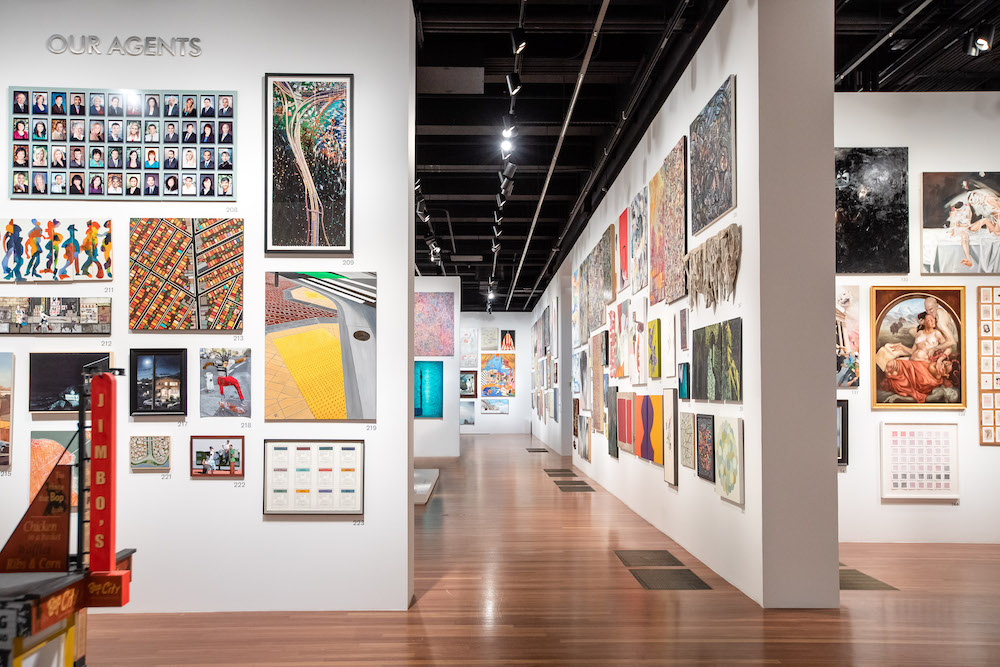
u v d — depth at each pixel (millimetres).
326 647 4766
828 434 5691
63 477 3561
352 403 5648
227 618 5383
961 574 6645
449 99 10891
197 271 5691
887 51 9336
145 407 5625
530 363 30406
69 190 5680
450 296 19844
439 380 19609
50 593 3205
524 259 20297
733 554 6289
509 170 10547
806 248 5754
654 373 9109
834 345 5734
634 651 4691
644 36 8945
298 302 5695
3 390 5605
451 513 10195
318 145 5750
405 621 5324
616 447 11805
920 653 4637
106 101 5711
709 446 6898
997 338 8070
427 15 8016
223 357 5660
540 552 7652
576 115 10688
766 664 4457
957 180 8125
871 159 8125
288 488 5613
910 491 7996
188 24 5758
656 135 9109
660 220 8836
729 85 6297
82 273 5664
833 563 5648
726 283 6348
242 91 5746
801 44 5801
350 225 5719
